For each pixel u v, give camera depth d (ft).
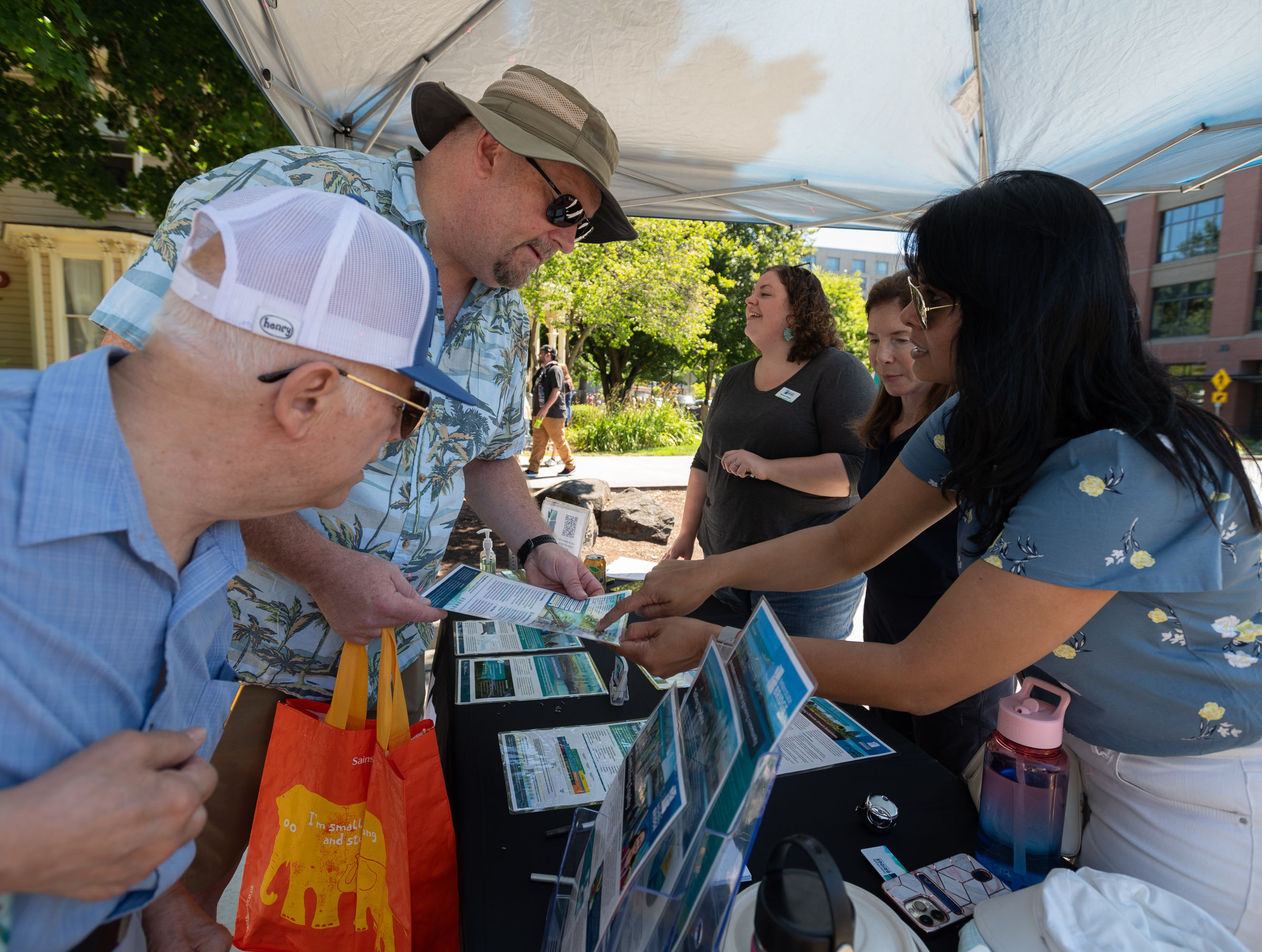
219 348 2.11
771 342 8.70
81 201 27.07
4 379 2.06
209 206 2.24
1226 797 3.10
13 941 1.94
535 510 6.41
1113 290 3.04
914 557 6.61
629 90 11.05
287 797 3.94
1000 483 3.28
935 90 10.62
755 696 2.01
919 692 3.41
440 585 5.15
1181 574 2.91
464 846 3.57
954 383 3.70
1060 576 3.02
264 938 3.94
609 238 5.82
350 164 4.69
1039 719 3.26
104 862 1.84
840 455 8.30
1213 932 2.60
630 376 87.51
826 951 1.67
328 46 9.87
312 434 2.26
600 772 4.25
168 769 2.07
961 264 3.20
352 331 2.27
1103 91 10.04
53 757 1.98
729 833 1.78
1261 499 3.00
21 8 16.61
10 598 1.90
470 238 4.78
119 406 2.15
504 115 4.59
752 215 16.25
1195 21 8.54
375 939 3.60
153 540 2.15
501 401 5.63
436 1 9.09
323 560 4.14
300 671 4.99
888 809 3.63
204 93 23.43
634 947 2.12
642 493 24.40
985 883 3.26
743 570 4.97
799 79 10.58
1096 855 3.57
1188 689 3.12
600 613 4.86
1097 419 3.09
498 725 4.84
